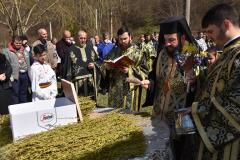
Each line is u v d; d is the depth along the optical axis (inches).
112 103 175.5
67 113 111.7
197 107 83.4
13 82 263.0
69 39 301.9
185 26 107.0
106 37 430.9
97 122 111.1
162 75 116.3
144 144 94.0
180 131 83.7
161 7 1217.4
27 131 106.7
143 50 169.3
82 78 229.8
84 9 789.9
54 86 184.5
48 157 89.0
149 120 113.3
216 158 82.7
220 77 81.5
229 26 81.7
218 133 80.0
